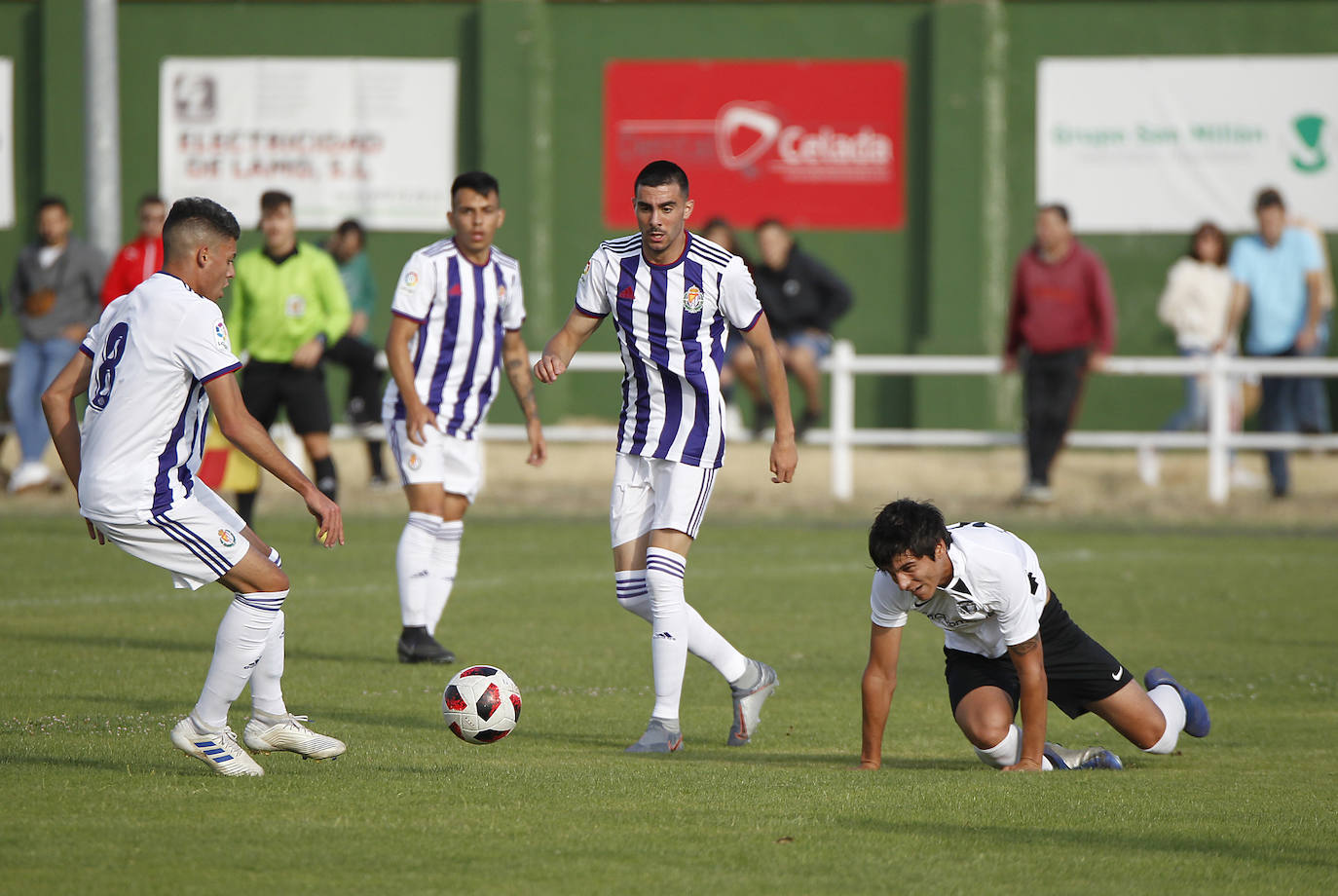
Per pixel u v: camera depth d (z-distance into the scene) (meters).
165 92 78.38
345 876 16.20
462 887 15.88
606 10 76.38
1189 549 50.94
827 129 75.69
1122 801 20.44
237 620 20.70
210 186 78.56
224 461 46.53
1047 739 27.56
